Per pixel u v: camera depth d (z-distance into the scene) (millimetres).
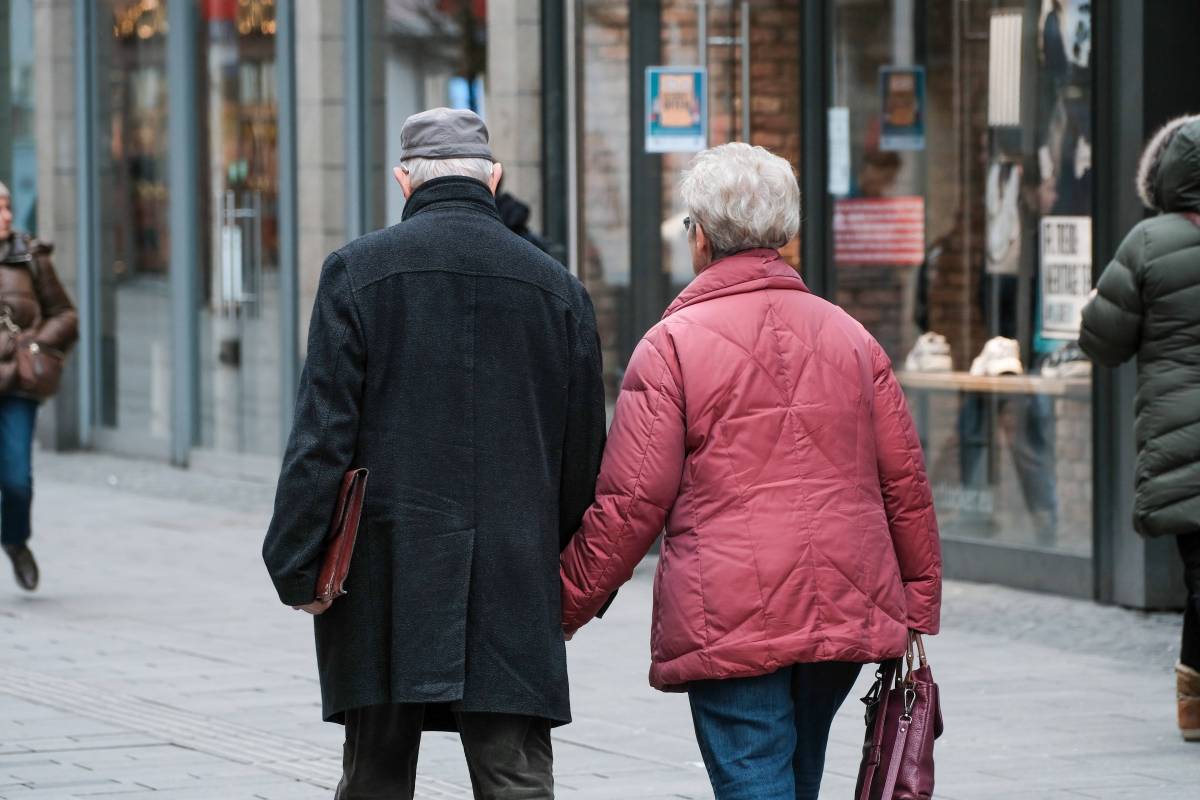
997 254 26516
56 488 38844
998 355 26562
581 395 11508
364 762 11625
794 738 10961
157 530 32969
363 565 11148
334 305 11141
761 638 10641
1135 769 16625
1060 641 22734
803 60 28688
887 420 11195
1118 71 24312
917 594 11312
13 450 25656
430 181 11555
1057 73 25438
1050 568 25609
